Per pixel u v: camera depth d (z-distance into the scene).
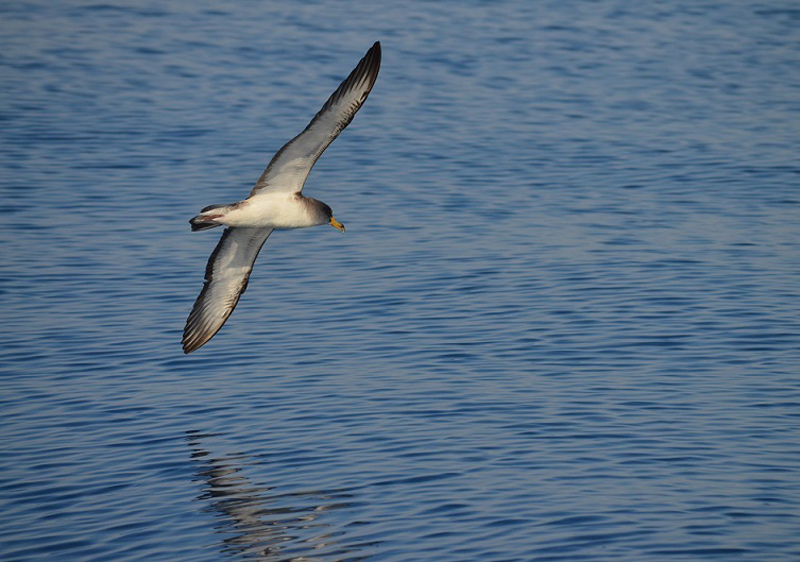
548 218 24.08
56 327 18.47
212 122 31.22
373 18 44.25
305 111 32.38
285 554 11.95
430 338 17.86
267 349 17.62
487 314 18.83
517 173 27.28
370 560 11.74
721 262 21.30
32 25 42.50
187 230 23.27
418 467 13.77
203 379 16.58
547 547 11.86
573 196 25.61
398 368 16.78
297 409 15.48
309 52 38.97
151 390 16.22
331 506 12.88
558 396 15.68
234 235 13.76
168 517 12.83
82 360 17.25
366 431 14.77
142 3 46.66
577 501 12.84
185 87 34.81
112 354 17.47
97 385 16.41
